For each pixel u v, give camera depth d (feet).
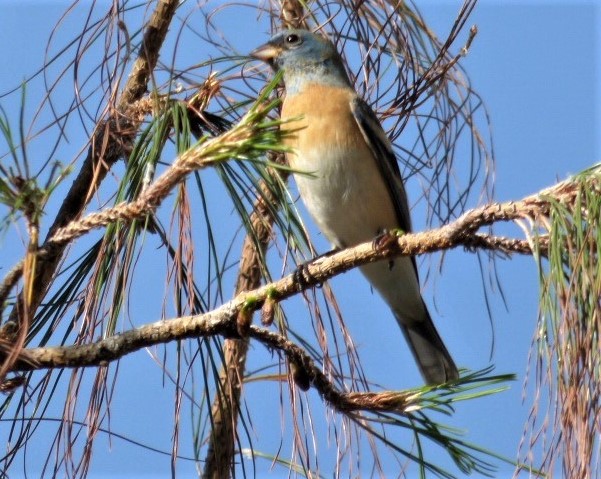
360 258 20.67
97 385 20.15
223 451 24.04
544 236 17.74
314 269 20.89
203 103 23.04
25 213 17.42
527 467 16.61
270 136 16.87
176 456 20.43
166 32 24.88
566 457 14.65
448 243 19.45
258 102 16.97
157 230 21.74
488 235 19.63
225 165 21.39
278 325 22.61
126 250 20.11
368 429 20.76
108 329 20.18
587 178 16.55
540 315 15.40
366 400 20.51
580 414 14.69
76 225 18.61
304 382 20.48
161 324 20.04
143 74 24.50
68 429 20.12
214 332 20.08
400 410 20.42
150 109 23.22
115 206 18.57
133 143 23.11
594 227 15.69
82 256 21.44
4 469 20.16
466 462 20.43
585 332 15.12
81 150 21.07
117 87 21.47
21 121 16.83
